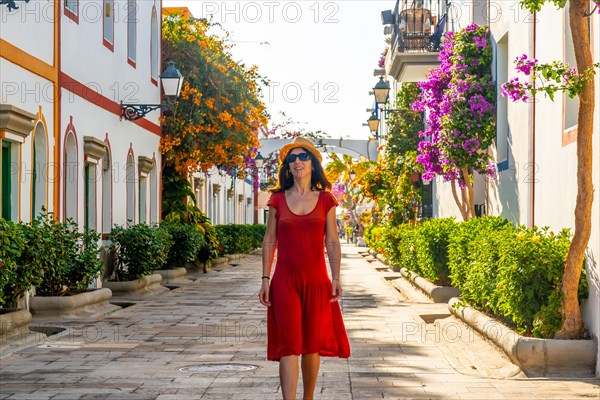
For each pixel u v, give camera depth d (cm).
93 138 1761
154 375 883
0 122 1284
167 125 2605
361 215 5966
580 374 870
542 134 1207
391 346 1105
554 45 1153
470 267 1195
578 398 758
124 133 2111
